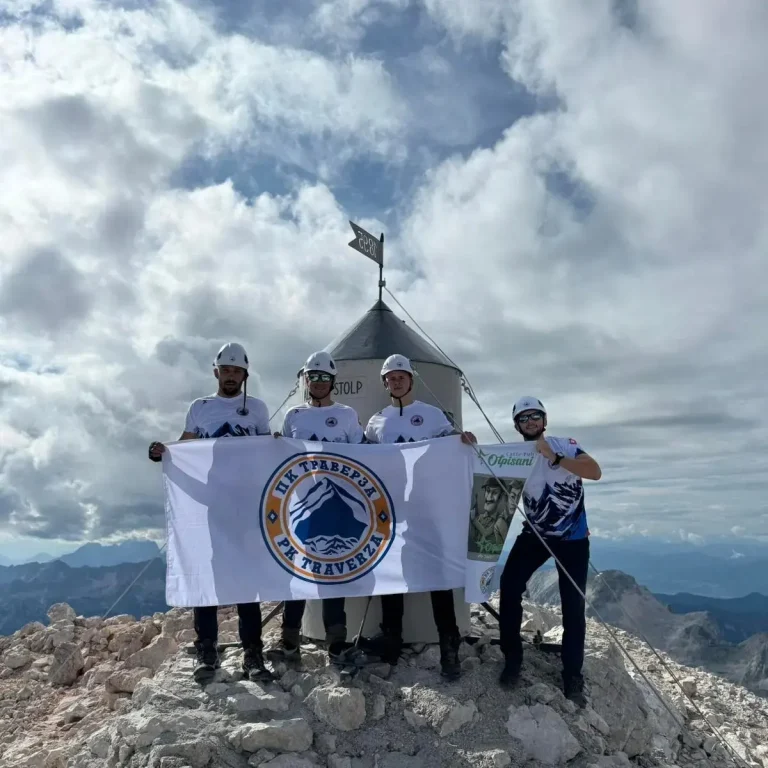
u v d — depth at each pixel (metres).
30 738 4.78
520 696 4.15
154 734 3.69
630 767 4.09
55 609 6.63
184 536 4.26
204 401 4.52
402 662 4.42
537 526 4.27
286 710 3.90
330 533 4.30
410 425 4.50
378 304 5.45
